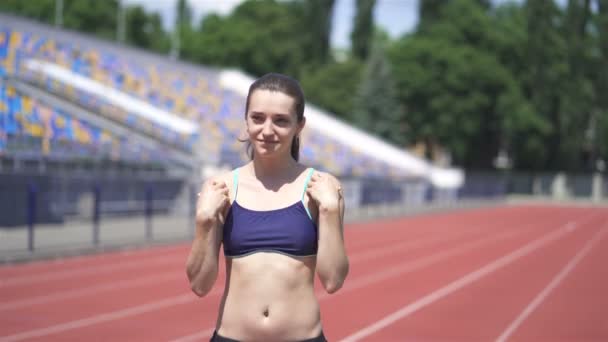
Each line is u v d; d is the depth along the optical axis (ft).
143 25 181.06
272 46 191.11
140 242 56.90
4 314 29.40
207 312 30.63
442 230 85.81
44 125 73.26
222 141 98.78
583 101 200.44
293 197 9.47
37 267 44.24
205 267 9.30
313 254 9.47
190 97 115.85
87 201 67.62
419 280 43.16
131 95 103.76
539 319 31.68
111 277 40.68
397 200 113.80
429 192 129.70
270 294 9.21
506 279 44.83
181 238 62.03
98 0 171.22
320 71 198.70
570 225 103.14
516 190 205.67
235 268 9.40
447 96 184.65
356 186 98.27
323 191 9.28
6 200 54.24
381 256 56.08
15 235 54.65
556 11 199.31
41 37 105.70
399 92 188.65
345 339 26.48
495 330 29.01
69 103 84.94
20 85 84.43
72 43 110.93
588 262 56.18
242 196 9.52
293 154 10.27
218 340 9.43
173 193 80.18
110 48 117.29
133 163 78.43
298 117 9.66
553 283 43.57
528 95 197.98
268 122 9.42
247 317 9.22
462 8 191.21
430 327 29.12
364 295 36.88
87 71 105.70
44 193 62.08
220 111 114.93
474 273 47.34
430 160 202.49
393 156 137.28
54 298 33.40
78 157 71.41
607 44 203.62
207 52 187.93
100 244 53.57
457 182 136.77
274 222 9.31
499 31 195.62
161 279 40.19
